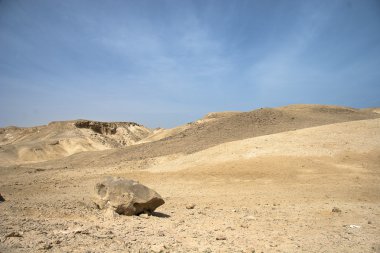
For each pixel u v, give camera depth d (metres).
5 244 6.81
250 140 33.00
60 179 30.39
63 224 9.64
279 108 62.16
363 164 23.88
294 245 9.05
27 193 21.39
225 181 23.64
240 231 10.59
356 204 15.70
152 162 36.44
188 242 8.77
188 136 51.91
